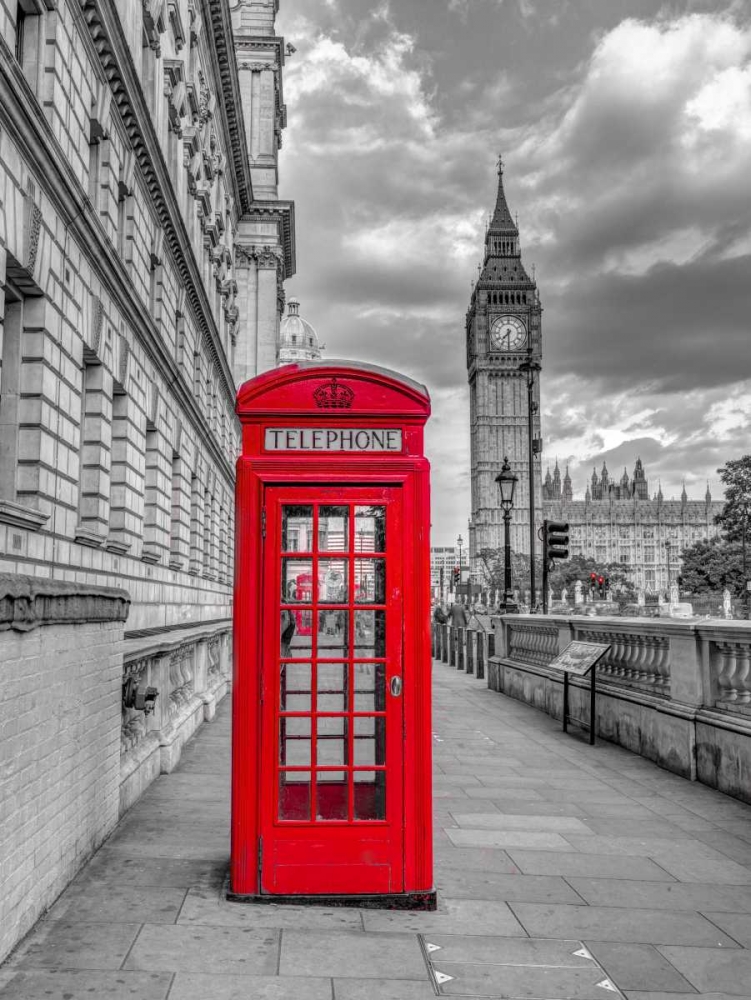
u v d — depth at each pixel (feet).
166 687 34.68
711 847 24.49
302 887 18.80
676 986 15.49
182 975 15.02
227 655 67.41
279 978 15.10
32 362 39.68
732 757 30.73
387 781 19.08
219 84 111.45
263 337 177.27
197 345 95.76
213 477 113.50
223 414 127.13
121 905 18.15
